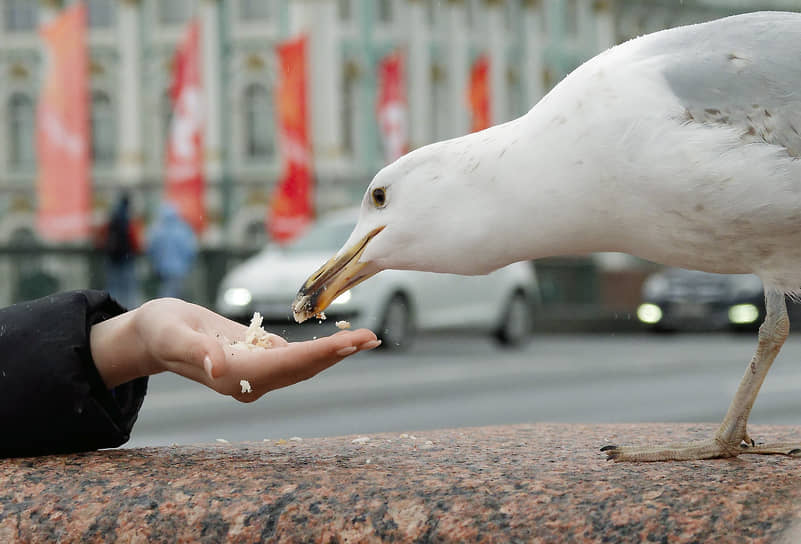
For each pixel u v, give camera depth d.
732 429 2.40
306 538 1.97
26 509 2.08
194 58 31.16
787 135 2.28
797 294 2.43
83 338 2.25
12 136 42.84
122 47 42.53
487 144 2.56
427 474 2.12
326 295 2.77
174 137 31.28
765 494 1.94
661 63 2.39
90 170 42.56
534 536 1.90
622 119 2.35
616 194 2.39
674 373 11.87
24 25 42.84
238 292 12.72
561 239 2.51
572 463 2.29
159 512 2.04
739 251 2.37
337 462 2.28
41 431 2.27
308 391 9.89
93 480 2.12
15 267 23.86
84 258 23.66
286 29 41.62
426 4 43.94
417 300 13.34
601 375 11.64
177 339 2.10
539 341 19.11
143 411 8.49
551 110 2.46
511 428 2.95
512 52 46.19
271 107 41.91
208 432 7.30
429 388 10.20
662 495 1.95
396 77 37.12
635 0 46.50
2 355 2.24
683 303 18.69
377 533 1.95
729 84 2.32
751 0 37.47
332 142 41.44
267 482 2.07
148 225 41.97
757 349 2.43
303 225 32.16
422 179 2.62
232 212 41.97
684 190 2.30
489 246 2.57
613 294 35.88
